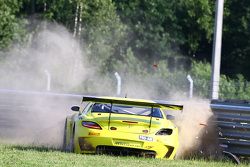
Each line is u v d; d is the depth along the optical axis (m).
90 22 150.38
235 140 47.06
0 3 130.62
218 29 78.88
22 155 37.62
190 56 170.12
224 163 42.06
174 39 164.38
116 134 40.69
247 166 41.25
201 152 48.00
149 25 160.62
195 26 169.00
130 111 42.88
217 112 47.78
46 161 35.28
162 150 41.09
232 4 173.62
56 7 152.50
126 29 158.38
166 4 165.25
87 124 41.12
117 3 164.88
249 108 46.38
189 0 167.75
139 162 37.53
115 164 35.75
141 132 40.94
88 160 36.81
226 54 173.12
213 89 78.19
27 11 155.25
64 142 46.56
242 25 171.38
